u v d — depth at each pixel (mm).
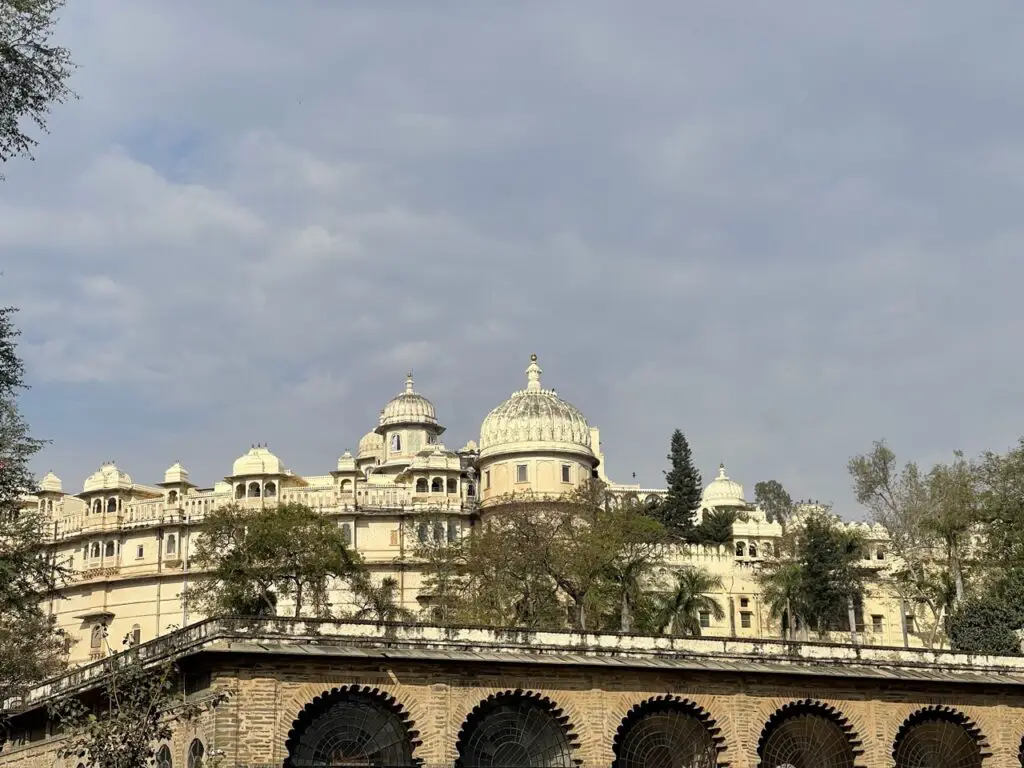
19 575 60719
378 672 51125
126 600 110000
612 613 89688
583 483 100625
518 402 108250
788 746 58719
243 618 49875
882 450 94812
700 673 56719
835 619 105562
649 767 56188
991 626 76312
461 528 108688
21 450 52656
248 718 48531
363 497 110875
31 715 61969
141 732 41312
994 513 89000
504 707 53812
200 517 110625
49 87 40312
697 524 124688
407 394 130875
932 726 61875
